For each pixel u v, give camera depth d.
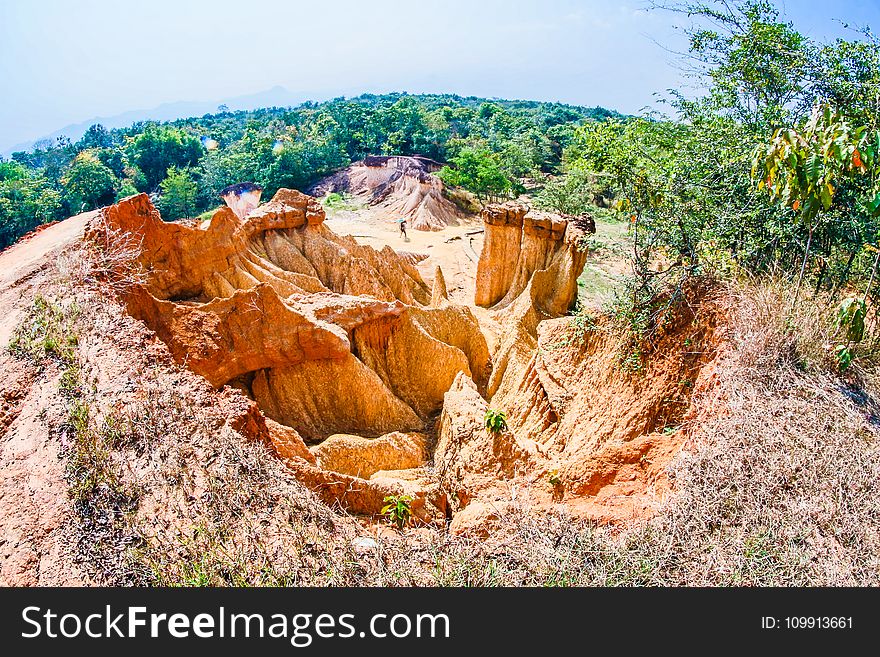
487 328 21.91
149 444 6.82
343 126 105.31
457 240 49.41
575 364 11.47
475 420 11.29
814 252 9.95
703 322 8.74
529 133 99.31
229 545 5.73
